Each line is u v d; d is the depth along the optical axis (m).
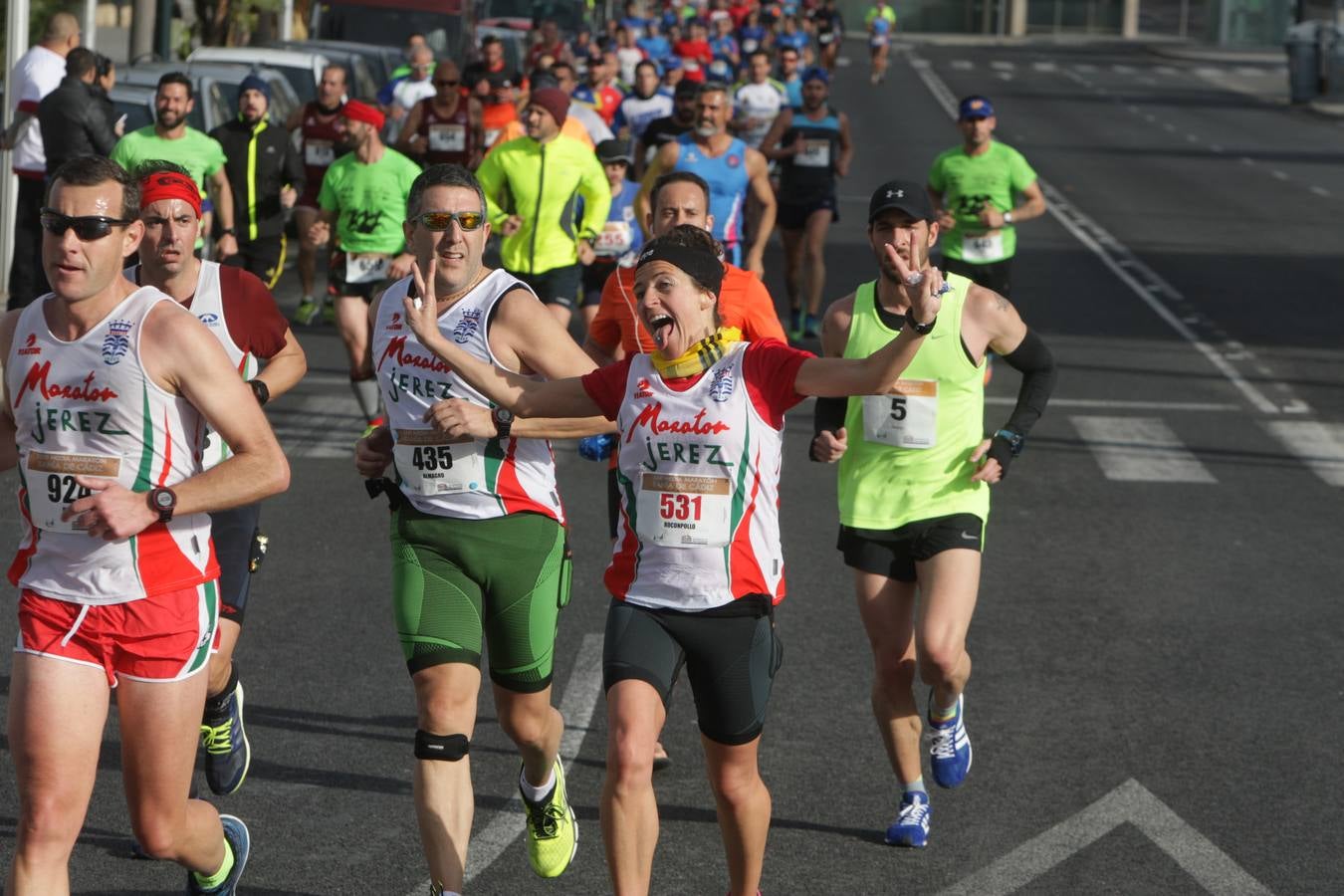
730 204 33.47
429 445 15.09
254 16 92.00
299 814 17.12
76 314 12.62
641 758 13.29
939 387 16.81
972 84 158.88
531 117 32.84
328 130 45.41
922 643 16.38
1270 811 17.78
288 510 29.08
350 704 20.28
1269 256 66.56
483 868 16.20
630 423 13.93
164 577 12.69
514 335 15.25
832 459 16.52
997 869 16.34
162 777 12.95
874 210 16.78
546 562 15.29
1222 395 41.06
